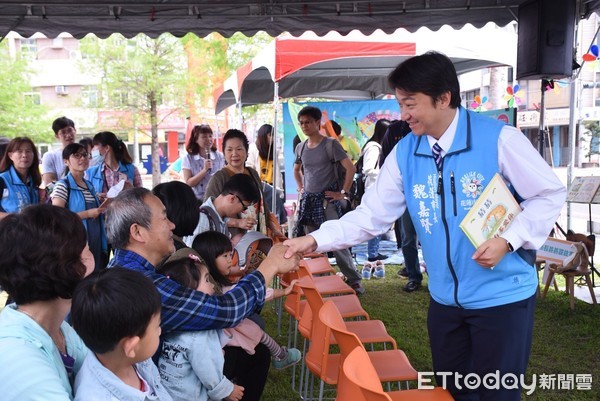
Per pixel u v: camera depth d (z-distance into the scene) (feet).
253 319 9.02
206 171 18.94
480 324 6.14
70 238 4.11
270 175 24.13
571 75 15.83
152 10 15.60
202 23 16.19
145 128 57.67
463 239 6.02
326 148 16.78
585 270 15.25
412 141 6.50
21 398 3.64
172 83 45.47
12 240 3.96
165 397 4.81
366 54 18.84
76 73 76.13
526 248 5.89
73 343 4.61
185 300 5.58
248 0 15.70
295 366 11.79
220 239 8.10
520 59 16.26
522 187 5.91
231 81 27.53
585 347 12.62
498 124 5.98
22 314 4.04
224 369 7.98
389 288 18.34
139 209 5.61
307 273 9.79
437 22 16.60
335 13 16.26
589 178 17.71
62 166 17.37
